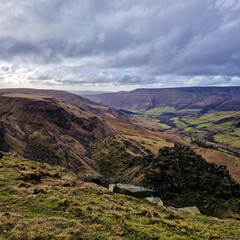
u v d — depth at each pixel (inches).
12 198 778.8
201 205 1959.9
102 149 4776.1
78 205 786.8
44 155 3277.6
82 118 6427.2
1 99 5954.7
